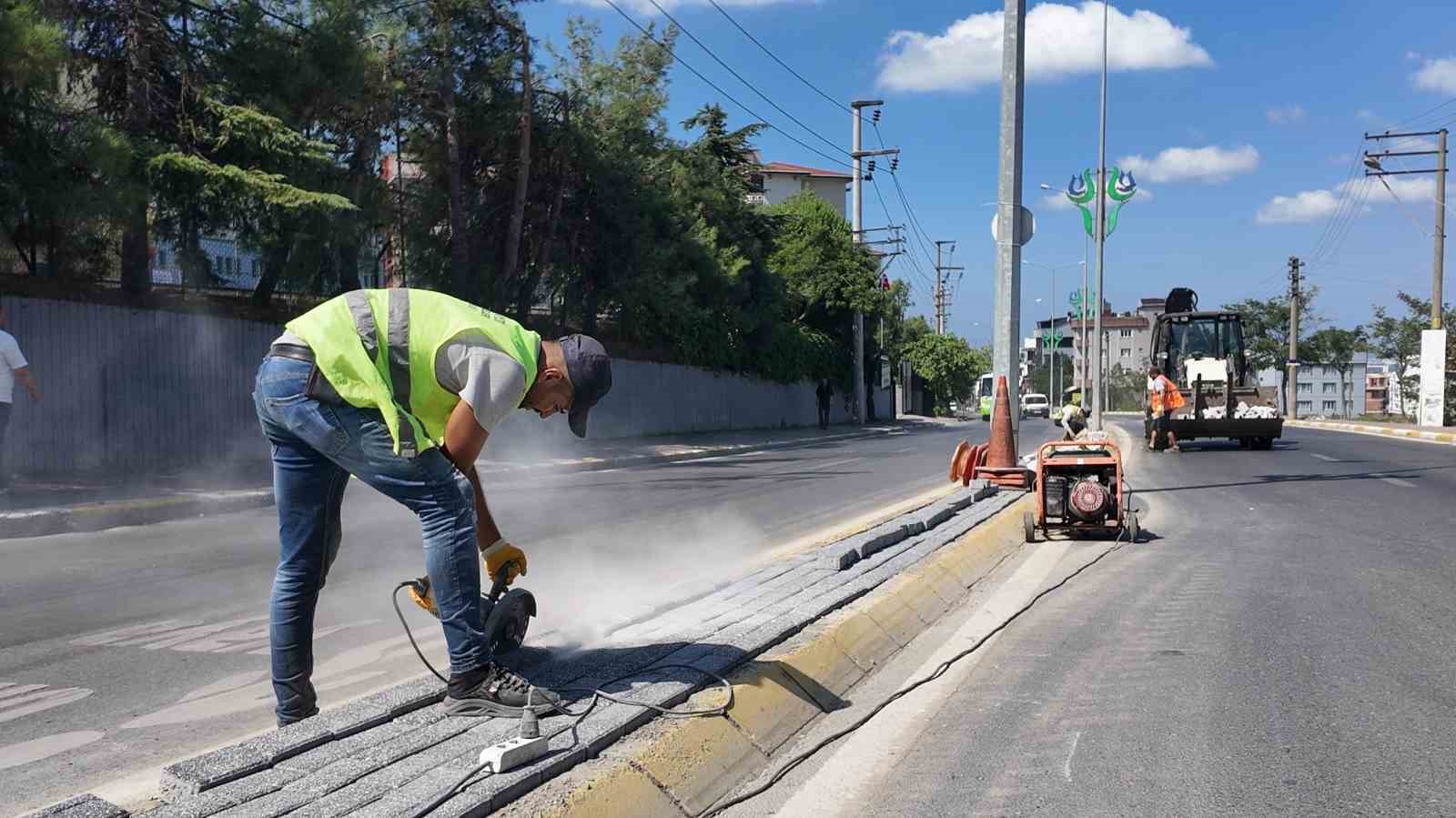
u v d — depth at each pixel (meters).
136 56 14.28
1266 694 5.13
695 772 3.69
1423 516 11.69
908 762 4.22
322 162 15.22
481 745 3.46
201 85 14.82
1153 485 15.68
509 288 22.62
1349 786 4.00
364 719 3.64
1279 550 9.57
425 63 20.69
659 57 26.44
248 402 16.67
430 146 22.12
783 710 4.47
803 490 15.20
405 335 3.66
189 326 15.77
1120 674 5.50
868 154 47.91
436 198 22.28
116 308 14.77
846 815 3.71
